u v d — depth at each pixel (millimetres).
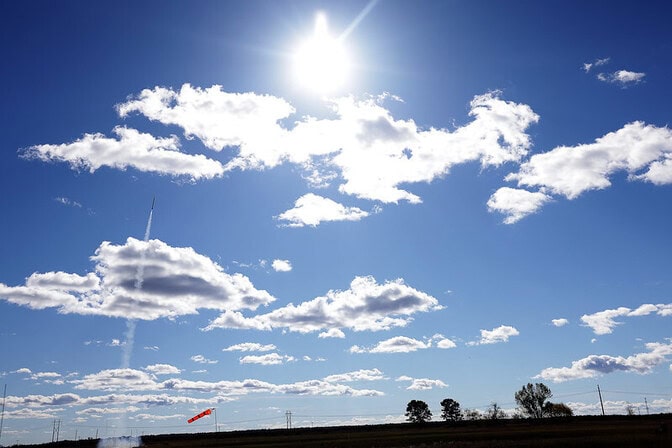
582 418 192375
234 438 181250
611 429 131375
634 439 93875
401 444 122125
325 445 129750
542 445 93375
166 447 145875
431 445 112312
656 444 85812
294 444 138750
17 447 158500
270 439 169125
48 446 158250
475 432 153375
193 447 141125
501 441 111188
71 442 162750
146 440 169875
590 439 98938
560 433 126688
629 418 187250
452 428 187875
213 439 174875
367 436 163625
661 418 182000
